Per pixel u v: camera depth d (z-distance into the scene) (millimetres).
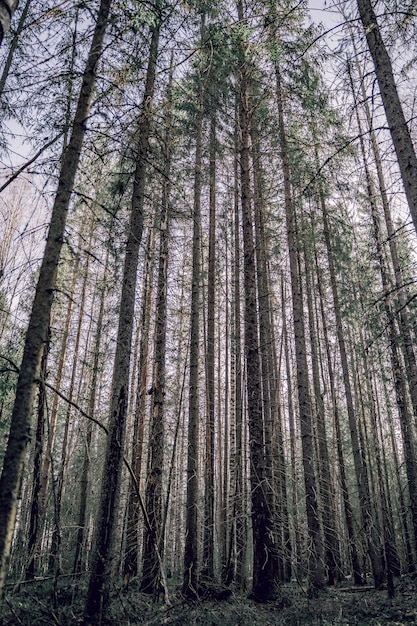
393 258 12352
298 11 8445
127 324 7430
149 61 7242
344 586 14180
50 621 6121
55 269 4910
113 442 6809
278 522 10102
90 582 6219
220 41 7430
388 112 5938
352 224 15078
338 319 16156
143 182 8133
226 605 9062
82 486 14055
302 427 12008
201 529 12508
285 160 13016
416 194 5461
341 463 16906
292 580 16297
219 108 11297
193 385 11617
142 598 9250
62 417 18922
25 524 8016
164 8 6289
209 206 15359
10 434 4148
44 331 4637
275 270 18328
